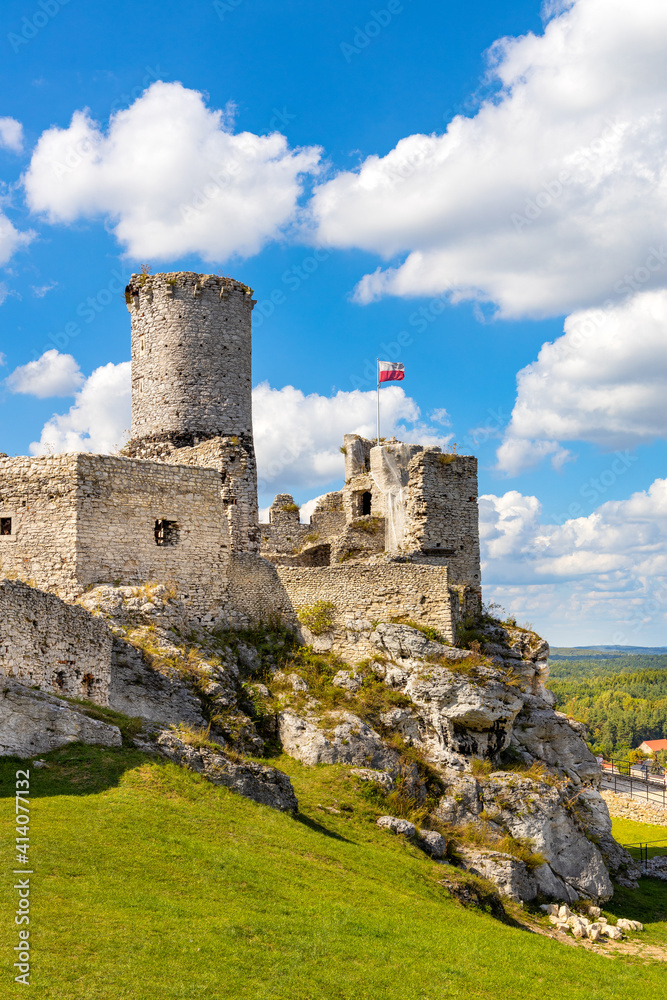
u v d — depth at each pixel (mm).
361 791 34438
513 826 38594
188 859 21656
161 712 33156
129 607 36531
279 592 45688
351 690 41312
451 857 34625
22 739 24516
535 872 37250
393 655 42750
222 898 20531
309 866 24906
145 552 39500
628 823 66438
